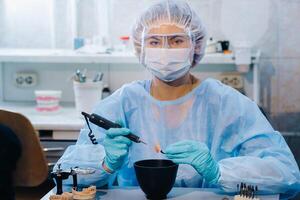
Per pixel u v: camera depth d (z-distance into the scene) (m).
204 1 2.85
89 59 2.74
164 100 1.65
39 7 2.96
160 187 1.32
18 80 3.01
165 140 1.60
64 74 2.98
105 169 1.44
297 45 2.82
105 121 1.43
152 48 1.57
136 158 1.59
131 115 1.66
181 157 1.36
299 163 2.76
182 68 1.58
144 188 1.34
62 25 2.96
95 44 2.83
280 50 2.83
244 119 1.58
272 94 2.87
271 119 2.88
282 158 1.48
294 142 2.84
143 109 1.65
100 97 2.57
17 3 2.97
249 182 1.40
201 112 1.63
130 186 1.56
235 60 2.66
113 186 1.54
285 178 1.42
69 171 1.38
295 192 1.48
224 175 1.40
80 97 2.54
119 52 2.80
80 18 2.93
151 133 1.62
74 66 2.97
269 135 1.55
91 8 2.92
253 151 1.53
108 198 1.38
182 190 1.45
